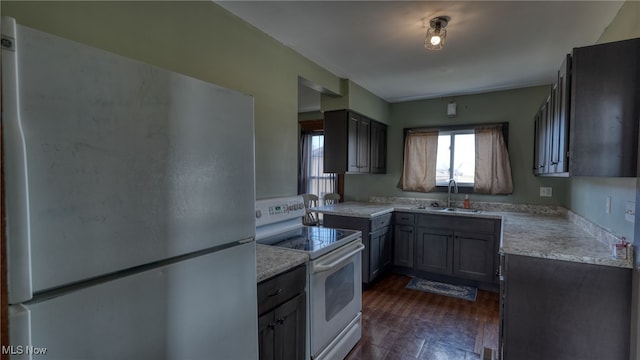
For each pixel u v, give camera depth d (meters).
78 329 0.65
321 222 4.48
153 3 1.57
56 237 0.61
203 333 0.95
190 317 0.90
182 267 0.88
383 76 3.31
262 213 2.17
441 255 3.63
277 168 2.44
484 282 3.44
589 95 1.58
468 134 4.08
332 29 2.22
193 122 0.91
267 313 1.47
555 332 1.74
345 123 3.46
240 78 2.09
